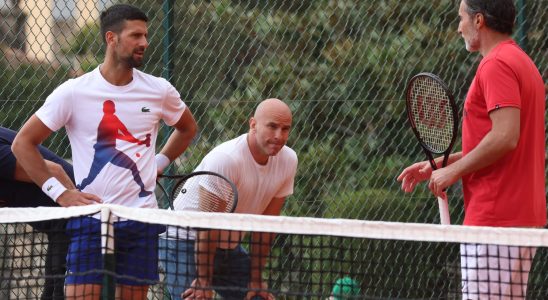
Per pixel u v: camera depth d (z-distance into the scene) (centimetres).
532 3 2056
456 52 2119
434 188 1385
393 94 2094
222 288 1283
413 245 1781
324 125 2114
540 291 1859
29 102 1928
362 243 1725
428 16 2169
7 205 1506
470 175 1417
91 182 1389
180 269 1454
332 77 2127
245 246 1597
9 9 2048
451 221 2030
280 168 1497
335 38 2152
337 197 2031
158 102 1438
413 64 2111
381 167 2052
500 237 1212
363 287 1752
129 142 1402
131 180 1396
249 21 2145
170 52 1939
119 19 1392
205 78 2019
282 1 2155
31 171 1385
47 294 1458
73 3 2180
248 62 2139
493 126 1358
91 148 1393
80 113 1392
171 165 1930
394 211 2022
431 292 1777
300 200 2034
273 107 1433
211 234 1383
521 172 1387
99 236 1342
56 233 1420
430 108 1526
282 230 1215
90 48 2061
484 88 1377
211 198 1468
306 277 1627
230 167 1452
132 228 1395
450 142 1471
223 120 2044
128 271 1392
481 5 1406
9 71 1967
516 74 1368
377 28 2166
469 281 1355
